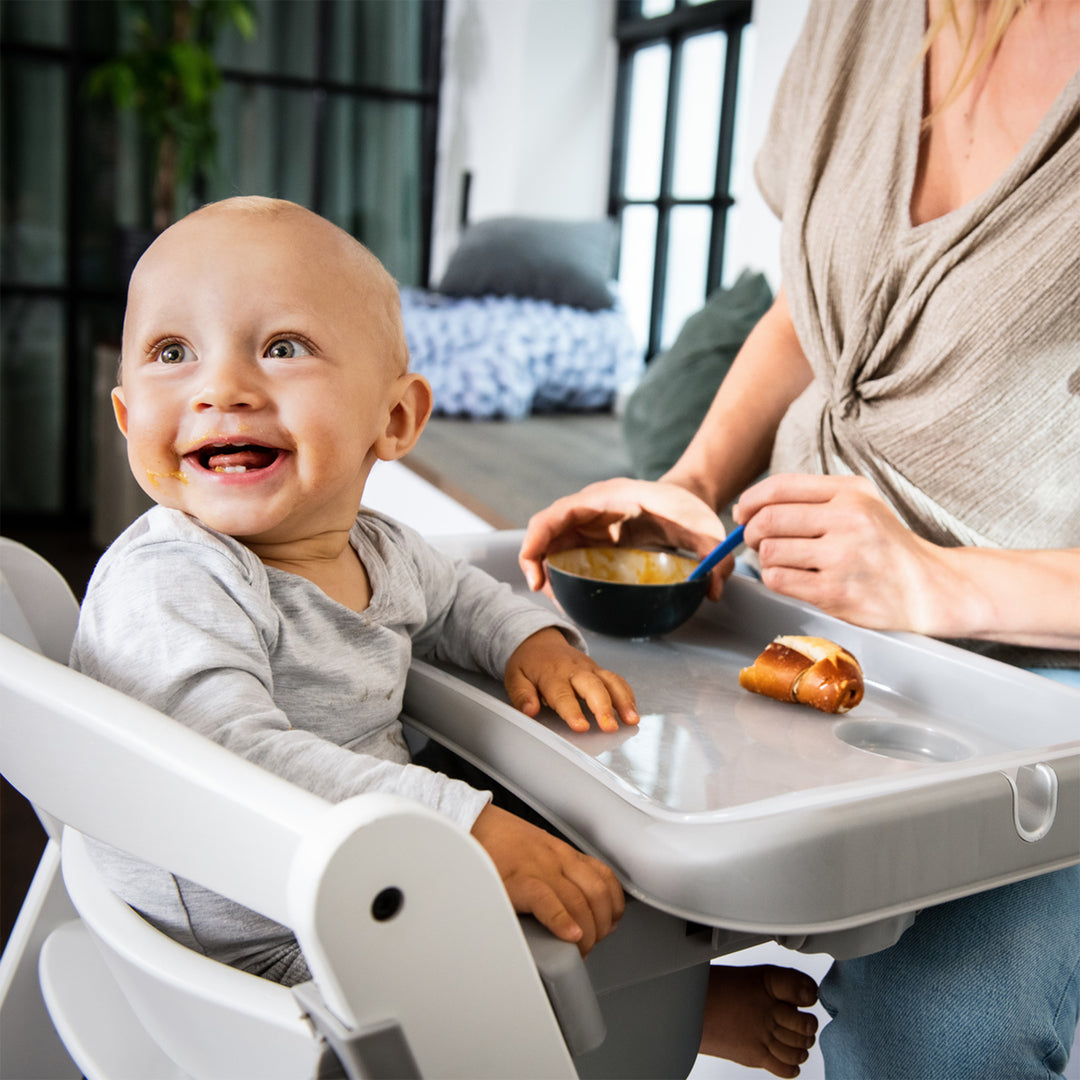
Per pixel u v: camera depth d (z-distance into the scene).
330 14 3.84
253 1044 0.45
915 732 0.71
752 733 0.68
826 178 1.08
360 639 0.68
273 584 0.65
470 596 0.81
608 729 0.66
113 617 0.58
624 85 3.58
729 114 3.05
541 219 3.34
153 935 0.50
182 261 0.62
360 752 0.66
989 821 0.54
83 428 3.77
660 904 0.50
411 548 0.79
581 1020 0.46
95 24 3.56
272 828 0.35
